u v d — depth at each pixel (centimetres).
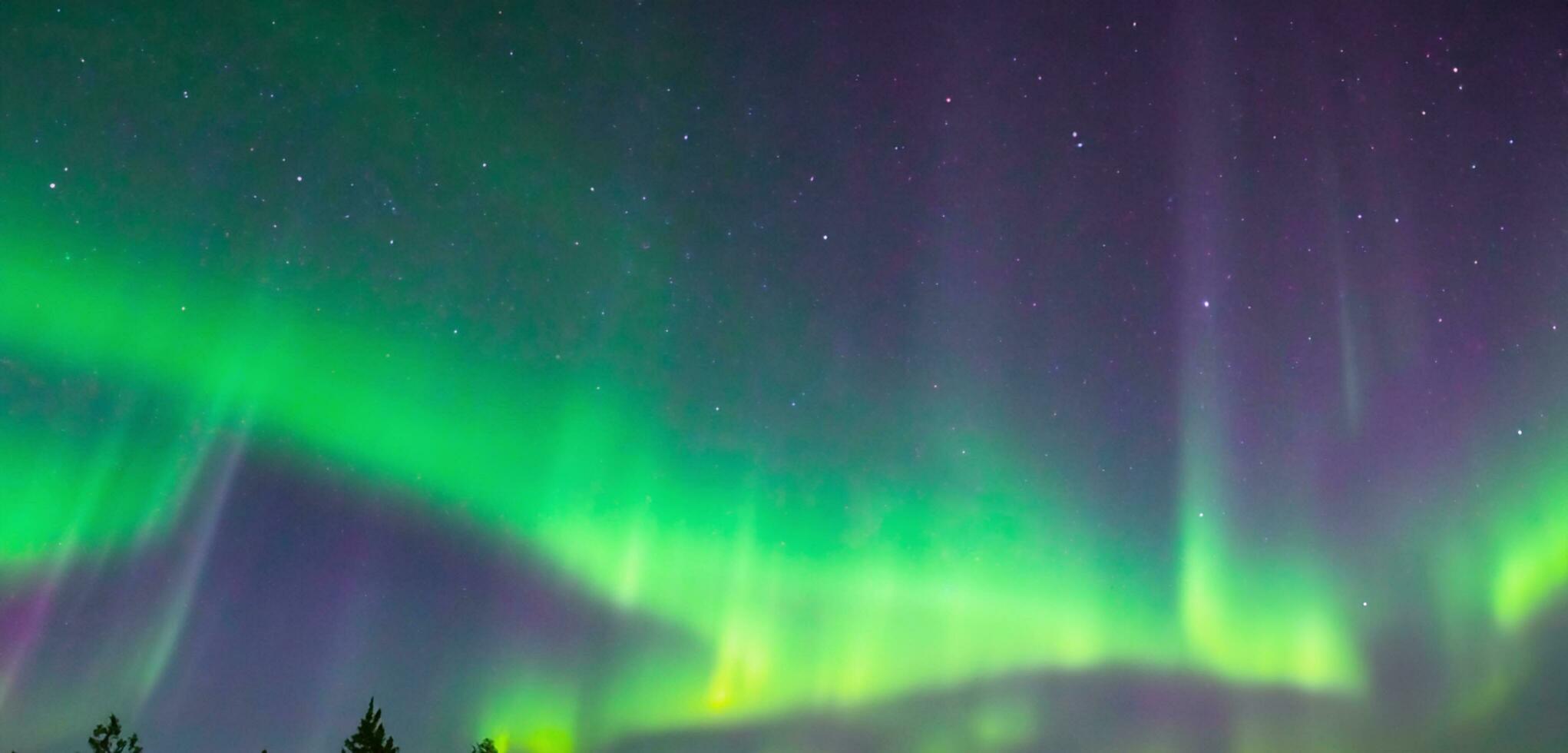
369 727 879
